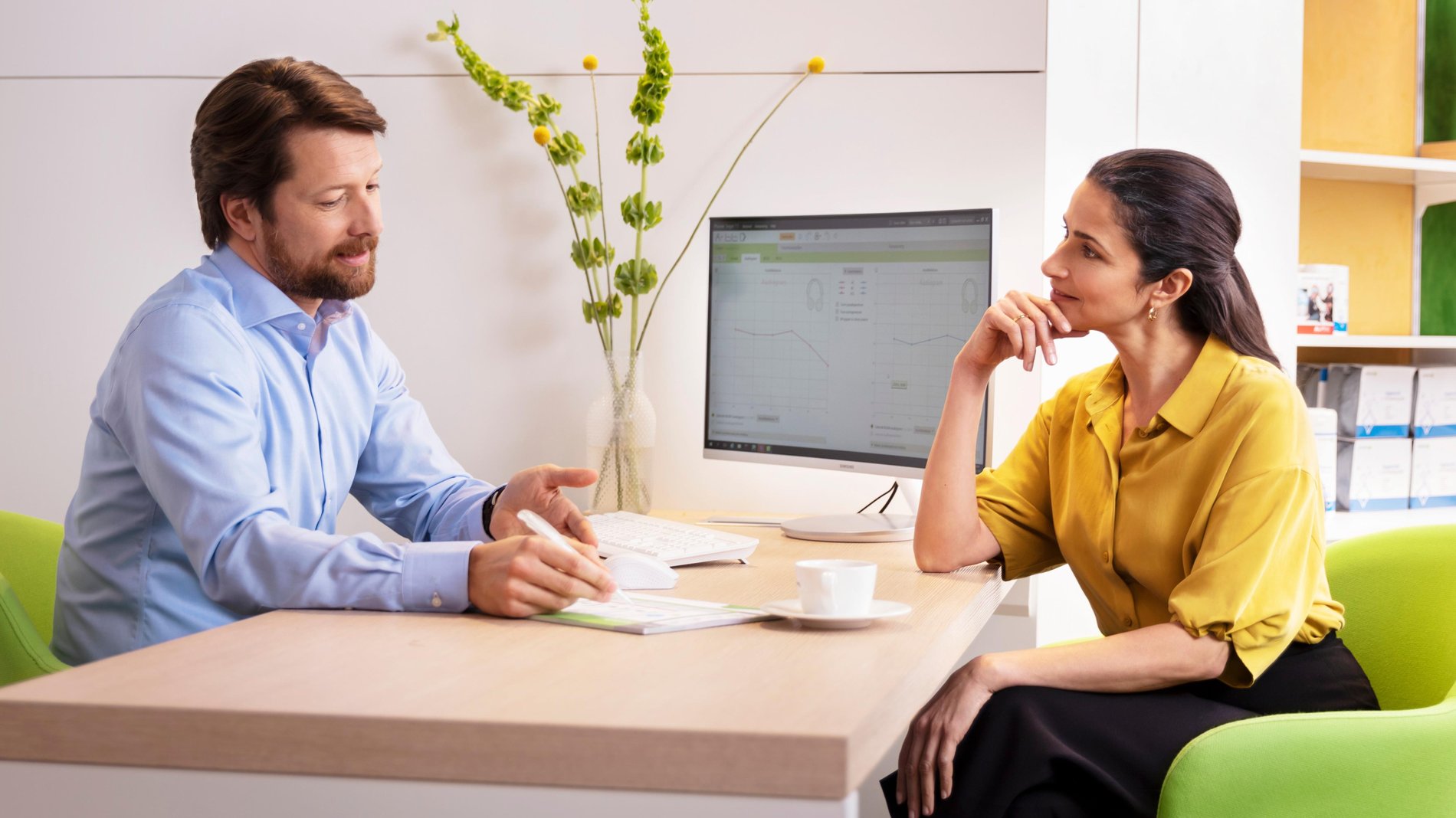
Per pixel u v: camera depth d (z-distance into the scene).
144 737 0.84
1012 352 1.59
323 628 1.12
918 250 1.91
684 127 2.43
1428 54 3.17
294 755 0.82
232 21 2.52
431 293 2.52
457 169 2.49
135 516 1.47
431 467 1.77
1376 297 3.22
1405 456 3.09
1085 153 2.39
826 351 2.02
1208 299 1.49
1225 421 1.43
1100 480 1.56
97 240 2.58
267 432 1.53
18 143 2.59
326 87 1.50
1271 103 2.57
